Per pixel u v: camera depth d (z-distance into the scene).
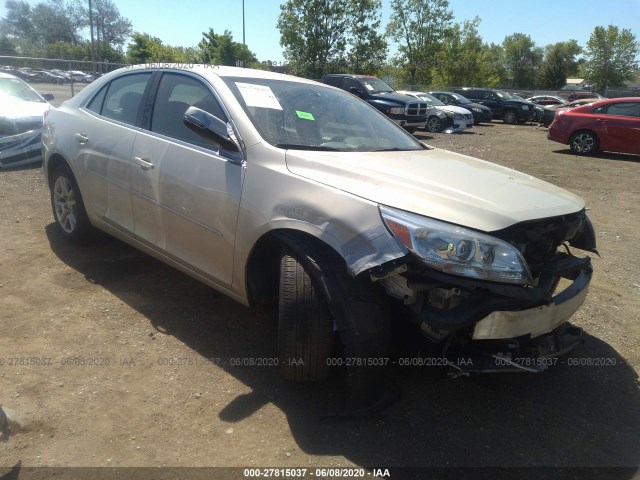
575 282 2.89
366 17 35.97
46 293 3.83
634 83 69.56
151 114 3.70
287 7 35.75
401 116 16.39
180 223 3.33
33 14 74.62
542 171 10.74
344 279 2.50
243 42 36.88
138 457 2.34
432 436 2.57
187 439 2.47
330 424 2.61
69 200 4.59
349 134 3.50
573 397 2.97
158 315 3.62
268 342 3.36
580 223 2.97
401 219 2.40
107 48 52.94
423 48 46.84
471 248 2.35
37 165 8.48
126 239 3.93
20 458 2.30
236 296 3.11
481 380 3.07
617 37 63.19
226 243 3.03
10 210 5.79
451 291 2.41
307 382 2.88
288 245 2.67
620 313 4.07
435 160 3.33
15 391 2.73
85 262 4.42
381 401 2.71
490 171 3.27
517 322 2.44
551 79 80.38
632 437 2.66
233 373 3.00
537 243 2.67
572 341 3.04
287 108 3.40
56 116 4.66
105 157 3.92
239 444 2.45
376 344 2.50
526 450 2.52
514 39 90.69
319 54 36.00
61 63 18.80
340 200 2.56
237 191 2.95
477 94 27.45
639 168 11.57
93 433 2.47
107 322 3.48
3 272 4.14
